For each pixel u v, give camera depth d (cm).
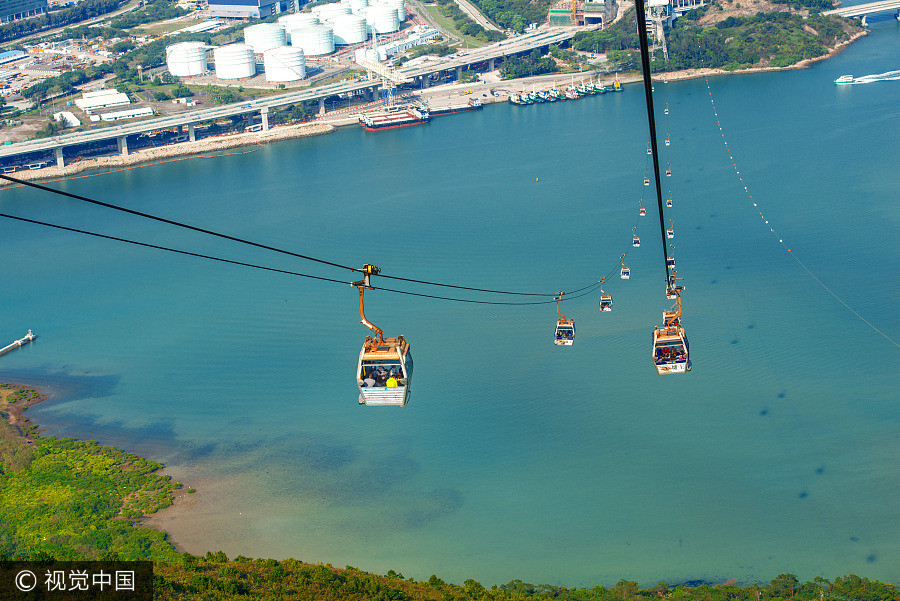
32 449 13388
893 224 19688
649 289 17675
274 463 13162
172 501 12250
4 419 14600
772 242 19338
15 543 10731
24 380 16188
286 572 9900
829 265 18088
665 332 6353
